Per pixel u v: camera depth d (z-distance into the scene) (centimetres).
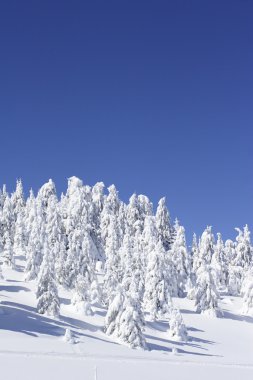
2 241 9162
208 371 3066
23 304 5738
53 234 7975
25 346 3559
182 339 5494
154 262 6619
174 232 10431
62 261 7056
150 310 6281
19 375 2430
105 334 5103
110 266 7325
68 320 5406
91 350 3866
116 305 5106
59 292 6850
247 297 7606
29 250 7344
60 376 2502
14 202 11475
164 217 10438
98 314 6025
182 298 7938
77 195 9206
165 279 6581
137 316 4784
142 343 4688
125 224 10281
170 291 6606
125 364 3031
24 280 7188
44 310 5428
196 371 3023
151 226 9150
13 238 9675
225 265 9544
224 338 5984
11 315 4997
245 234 10175
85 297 6147
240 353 5372
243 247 10094
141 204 11925
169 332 5584
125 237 7569
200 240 9712
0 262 8375
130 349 4409
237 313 7481
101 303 6544
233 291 9112
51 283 5519
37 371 2562
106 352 3853
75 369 2706
